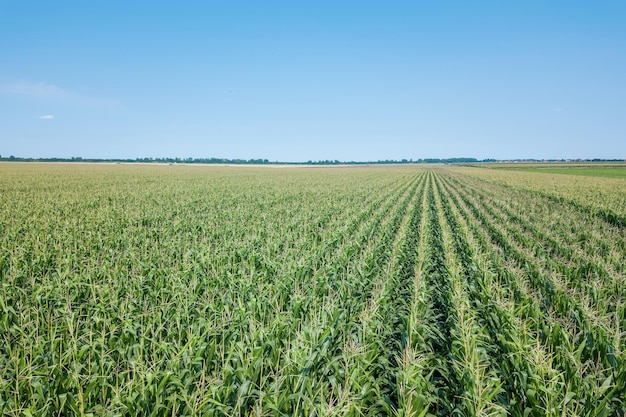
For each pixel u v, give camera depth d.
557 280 8.98
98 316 6.40
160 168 103.81
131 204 24.11
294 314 6.82
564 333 5.73
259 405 4.36
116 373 4.91
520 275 9.70
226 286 8.51
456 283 8.62
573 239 14.80
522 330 6.15
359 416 4.56
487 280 8.92
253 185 43.16
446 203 28.67
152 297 7.69
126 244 12.93
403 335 6.26
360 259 10.87
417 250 12.85
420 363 5.40
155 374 4.55
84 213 19.75
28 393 4.57
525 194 34.03
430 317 7.61
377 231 16.38
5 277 8.68
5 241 12.34
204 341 5.74
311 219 19.20
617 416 4.64
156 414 4.25
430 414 4.88
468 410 4.59
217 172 81.25
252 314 6.47
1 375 4.64
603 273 9.75
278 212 21.52
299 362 4.98
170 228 15.66
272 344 5.40
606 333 5.82
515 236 15.84
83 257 10.81
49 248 11.37
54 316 6.58
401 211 22.69
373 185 46.00
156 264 10.15
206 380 4.98
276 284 8.12
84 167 97.88
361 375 5.13
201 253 10.69
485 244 13.77
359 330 6.05
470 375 4.84
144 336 5.58
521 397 4.94
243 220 18.12
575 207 24.66
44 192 30.81
